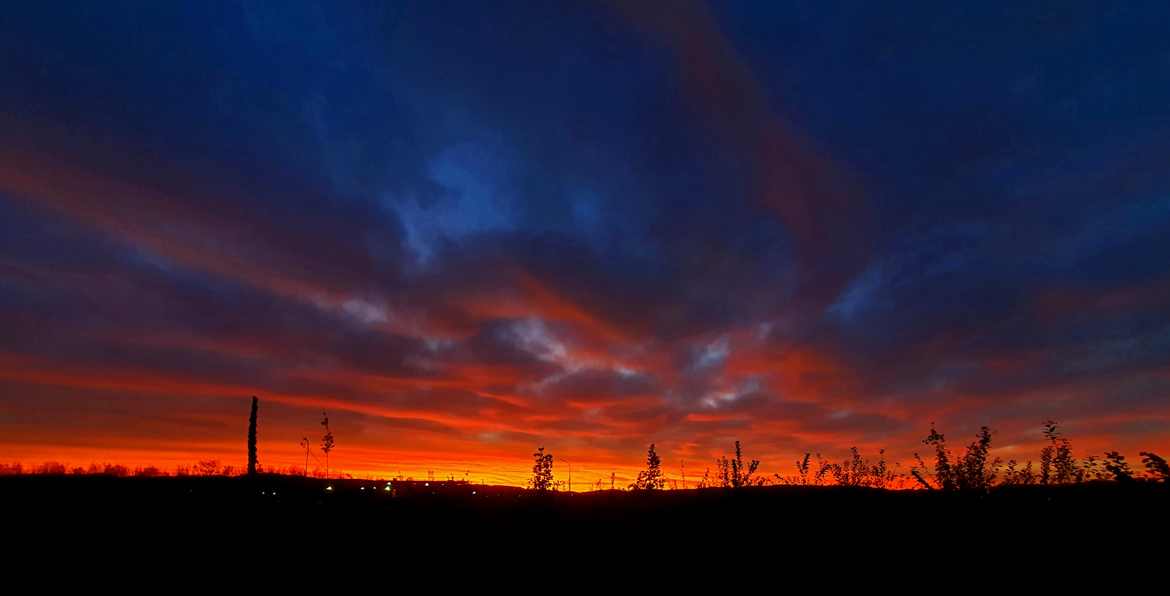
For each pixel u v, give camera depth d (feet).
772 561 45.70
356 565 52.42
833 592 37.76
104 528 62.18
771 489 68.44
